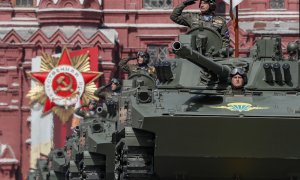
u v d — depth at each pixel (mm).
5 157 106875
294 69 43156
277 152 40656
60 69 102812
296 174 41781
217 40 44469
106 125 57625
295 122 39844
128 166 41844
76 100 102500
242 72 41969
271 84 42938
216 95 42094
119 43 107188
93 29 105562
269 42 44094
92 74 102500
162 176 42250
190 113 40125
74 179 63438
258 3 105375
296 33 104812
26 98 107062
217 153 40812
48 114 103625
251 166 41344
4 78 107375
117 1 107938
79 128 60781
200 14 45844
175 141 40594
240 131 40125
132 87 51375
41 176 78375
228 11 104312
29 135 107000
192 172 41969
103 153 56094
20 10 107562
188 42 42625
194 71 43531
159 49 108562
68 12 104625
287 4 105500
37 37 105500
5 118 107438
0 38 106500
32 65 105875
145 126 40375
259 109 40812
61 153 72438
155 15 108250
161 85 43531
